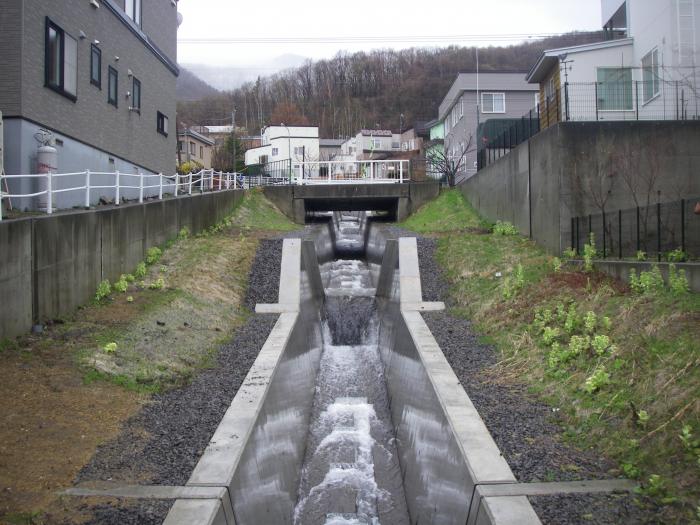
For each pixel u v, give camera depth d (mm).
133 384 8508
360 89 101250
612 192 14414
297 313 13680
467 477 6180
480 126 31297
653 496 5398
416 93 96688
